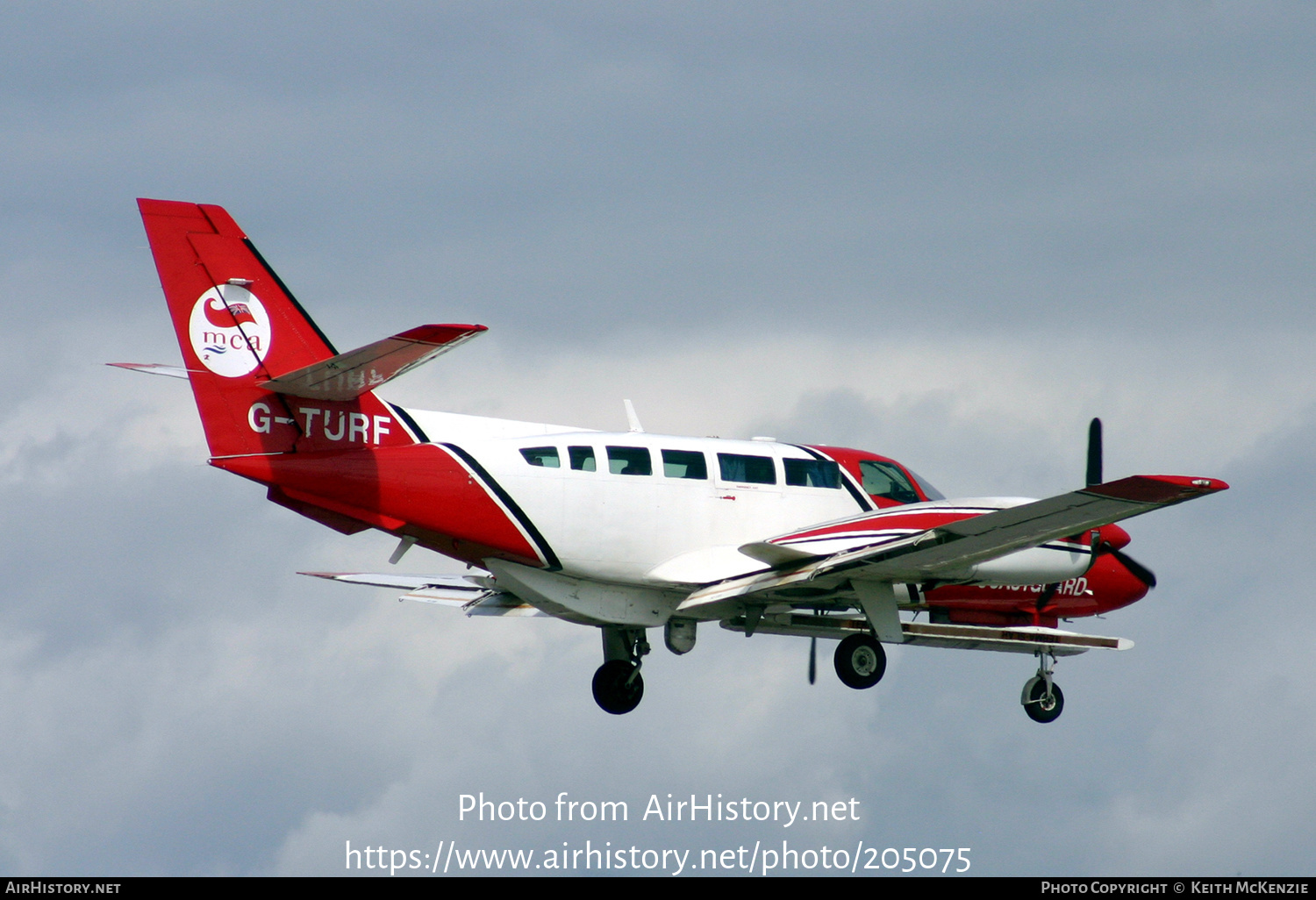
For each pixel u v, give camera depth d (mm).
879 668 65938
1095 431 69188
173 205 57812
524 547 61375
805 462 67562
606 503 62500
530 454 61656
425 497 59312
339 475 57969
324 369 53031
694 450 65312
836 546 61594
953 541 58219
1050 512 55438
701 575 63000
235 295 58125
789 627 70000
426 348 50312
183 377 57125
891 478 70125
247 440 57344
